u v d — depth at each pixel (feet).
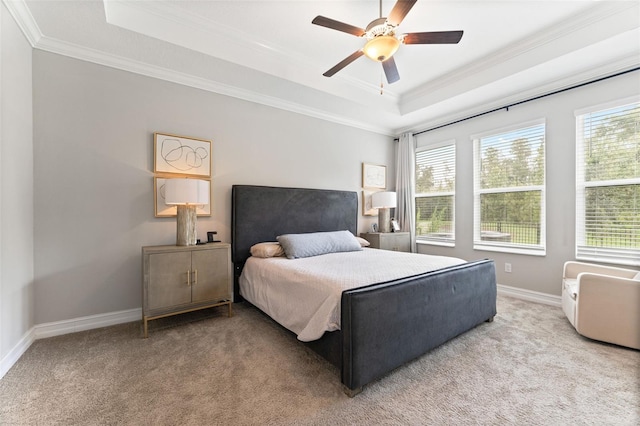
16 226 6.54
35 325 7.44
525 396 5.13
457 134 13.55
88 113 8.21
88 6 6.47
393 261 8.70
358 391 5.19
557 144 10.19
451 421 4.51
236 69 9.35
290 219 11.83
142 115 9.04
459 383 5.54
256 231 10.91
